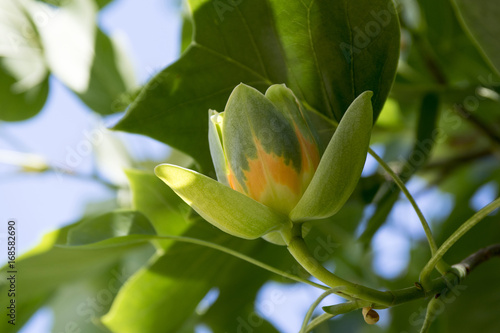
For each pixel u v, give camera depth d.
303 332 0.40
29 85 0.63
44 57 0.63
